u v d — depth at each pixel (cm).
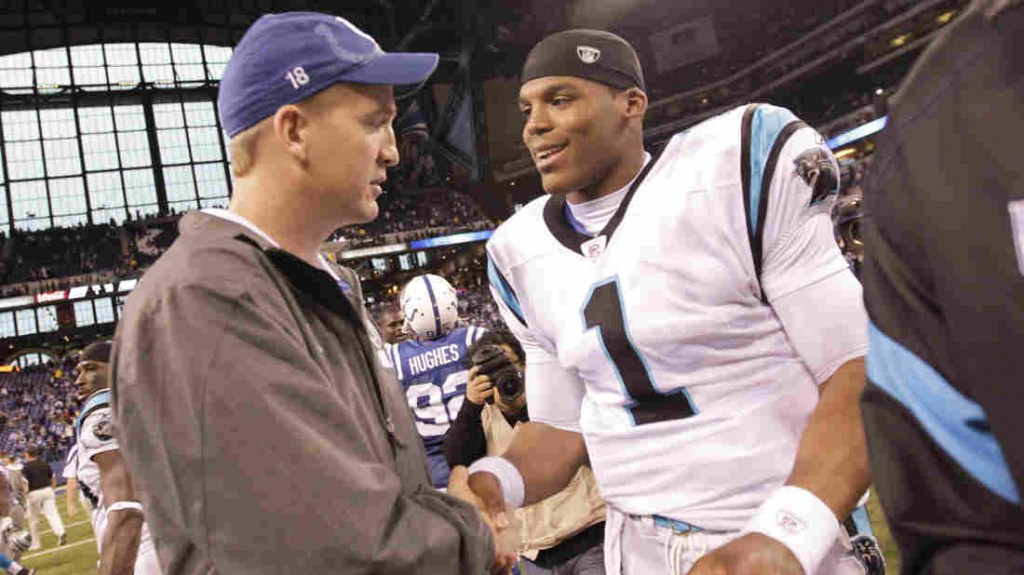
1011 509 51
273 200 127
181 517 106
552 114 145
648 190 144
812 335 129
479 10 3875
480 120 4078
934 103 54
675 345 138
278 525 102
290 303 118
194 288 109
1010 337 48
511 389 262
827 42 3581
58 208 3944
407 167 4350
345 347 129
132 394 109
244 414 103
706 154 138
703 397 139
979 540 53
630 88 147
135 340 110
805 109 4006
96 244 3803
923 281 56
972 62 52
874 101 3133
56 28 3922
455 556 115
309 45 123
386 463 125
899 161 56
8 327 3647
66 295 3562
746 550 97
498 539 151
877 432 60
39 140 3941
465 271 4316
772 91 4003
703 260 137
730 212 134
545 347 166
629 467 147
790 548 97
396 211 4216
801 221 130
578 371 154
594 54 143
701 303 137
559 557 272
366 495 107
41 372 3438
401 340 442
